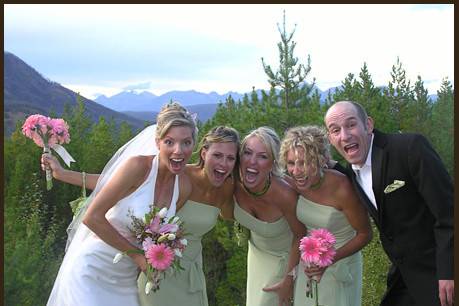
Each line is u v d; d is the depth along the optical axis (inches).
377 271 130.4
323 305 81.4
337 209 79.2
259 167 79.0
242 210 85.5
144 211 74.5
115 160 82.4
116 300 76.7
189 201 81.4
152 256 69.6
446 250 68.5
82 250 76.8
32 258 152.5
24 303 148.2
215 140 78.0
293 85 213.5
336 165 81.8
